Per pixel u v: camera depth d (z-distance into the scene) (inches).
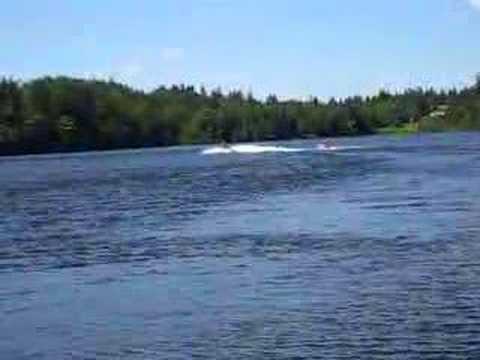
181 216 1931.6
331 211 1895.9
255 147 6796.3
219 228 1668.3
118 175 3656.5
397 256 1237.7
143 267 1232.2
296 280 1082.7
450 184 2506.2
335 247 1349.7
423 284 1028.5
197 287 1061.1
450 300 937.5
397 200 2074.3
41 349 792.9
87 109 7637.8
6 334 850.1
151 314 920.9
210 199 2352.4
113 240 1549.0
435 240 1382.9
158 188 2849.4
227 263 1234.0
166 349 783.1
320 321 864.9
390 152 5073.8
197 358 751.7
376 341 784.9
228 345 788.0
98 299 1008.9
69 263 1298.0
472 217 1662.2
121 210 2130.9
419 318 862.5
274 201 2203.5
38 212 2148.1
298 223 1700.3
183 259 1289.4
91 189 2893.7
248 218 1828.2
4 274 1213.1
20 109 7273.6
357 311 901.8
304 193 2417.6
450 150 5022.1
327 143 7509.8
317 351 760.3
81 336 836.0
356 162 4069.9
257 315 899.4
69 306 975.0
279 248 1363.2
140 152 6820.9
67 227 1796.3
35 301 1008.9
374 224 1626.5
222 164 4409.5
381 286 1025.5
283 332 827.4
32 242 1562.5
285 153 5689.0
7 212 2169.0
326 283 1056.8
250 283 1072.8
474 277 1060.5
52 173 3949.3
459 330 812.0
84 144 7534.5
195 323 872.9
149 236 1587.1
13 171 4224.9
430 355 737.0
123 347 792.9
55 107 7445.9
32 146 7199.8
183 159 5216.5
